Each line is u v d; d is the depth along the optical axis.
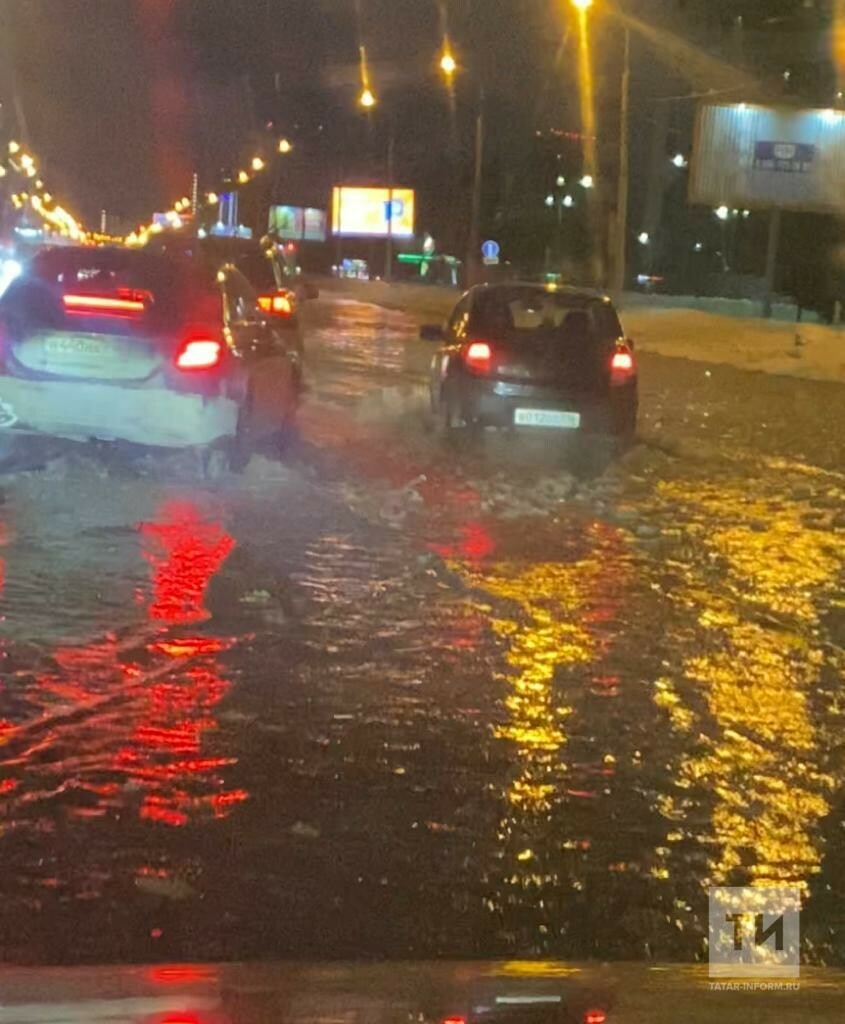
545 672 8.38
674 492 15.64
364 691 7.84
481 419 17.25
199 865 5.57
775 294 67.31
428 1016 3.89
